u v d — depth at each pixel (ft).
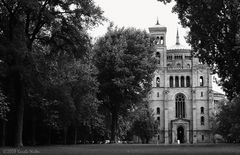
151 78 249.96
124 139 472.85
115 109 256.73
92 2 139.44
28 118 186.60
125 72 234.17
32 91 160.15
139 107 280.51
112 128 256.73
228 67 119.34
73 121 213.46
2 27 131.54
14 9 130.52
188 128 495.82
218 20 109.19
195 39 116.78
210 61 123.13
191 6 109.70
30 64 125.90
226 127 372.17
